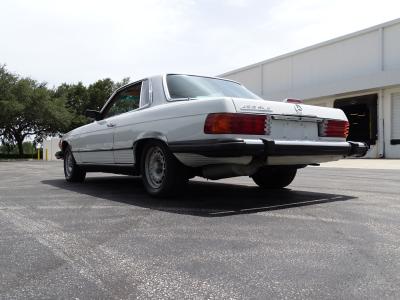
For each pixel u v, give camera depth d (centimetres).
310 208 405
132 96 534
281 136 408
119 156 526
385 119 1981
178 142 411
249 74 2898
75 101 5428
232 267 231
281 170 526
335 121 459
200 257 251
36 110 3944
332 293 193
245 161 389
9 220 372
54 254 264
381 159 1794
